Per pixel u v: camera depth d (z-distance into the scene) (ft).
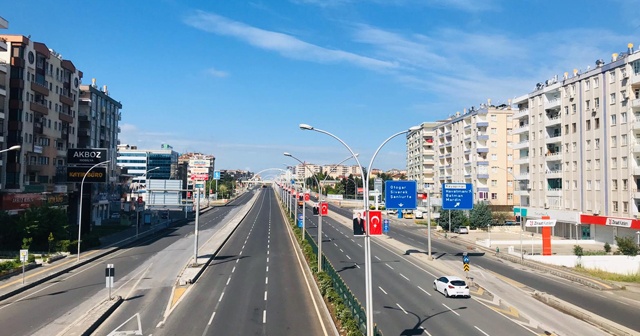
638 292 126.82
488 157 331.16
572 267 164.25
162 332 78.54
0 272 124.26
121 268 144.66
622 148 196.44
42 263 146.30
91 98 307.78
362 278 133.80
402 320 88.84
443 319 90.33
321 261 133.08
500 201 330.34
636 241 190.70
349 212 411.34
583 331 85.40
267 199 597.93
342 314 80.23
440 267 155.43
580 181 223.92
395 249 201.98
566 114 236.22
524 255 182.29
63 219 178.19
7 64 208.54
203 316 88.99
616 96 199.93
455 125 372.99
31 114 223.51
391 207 134.72
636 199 189.37
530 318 93.40
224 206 471.62
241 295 107.55
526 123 281.74
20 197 194.70
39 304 98.07
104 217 321.32
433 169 442.50
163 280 125.49
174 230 263.90
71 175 209.67
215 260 162.09
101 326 82.28
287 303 99.91
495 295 115.24
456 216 272.72
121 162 608.60
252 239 225.15
